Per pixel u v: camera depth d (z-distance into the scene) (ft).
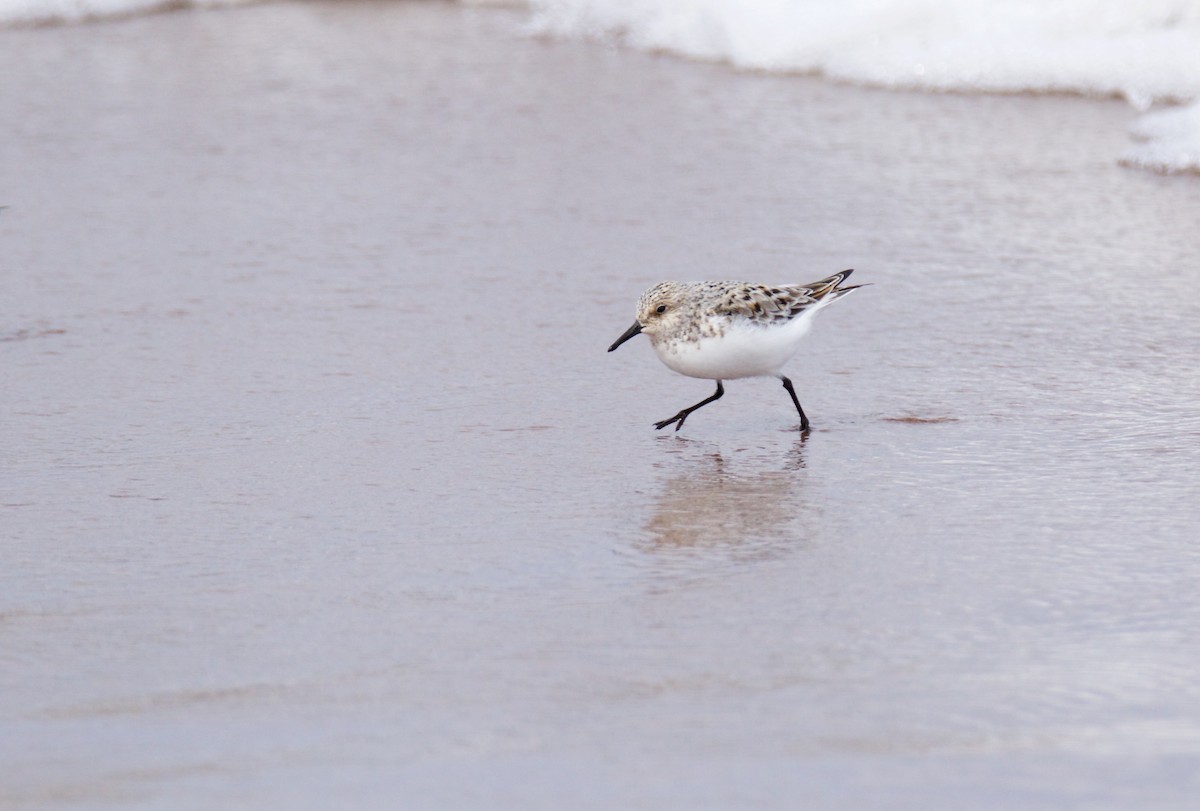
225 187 54.85
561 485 31.99
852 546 28.43
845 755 20.25
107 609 26.00
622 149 58.65
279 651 24.30
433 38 76.54
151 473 32.63
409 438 34.81
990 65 65.46
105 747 20.98
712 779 19.66
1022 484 31.30
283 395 37.42
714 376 35.50
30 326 42.39
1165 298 43.01
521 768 20.12
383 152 58.75
